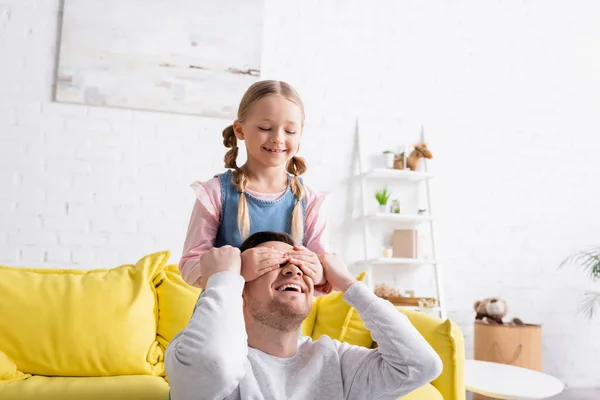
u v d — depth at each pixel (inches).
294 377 47.7
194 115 123.3
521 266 142.1
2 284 79.8
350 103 134.3
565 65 151.4
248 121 52.8
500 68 146.1
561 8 152.5
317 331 88.5
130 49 120.0
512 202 143.4
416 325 76.6
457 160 140.4
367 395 49.5
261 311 46.5
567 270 145.1
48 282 82.1
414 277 134.0
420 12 141.6
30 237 112.6
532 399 79.3
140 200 119.0
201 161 123.0
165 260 90.4
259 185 55.9
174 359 42.1
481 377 90.2
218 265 45.6
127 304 82.6
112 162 118.2
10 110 113.7
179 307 86.7
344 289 50.3
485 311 125.1
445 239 137.5
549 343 141.7
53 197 114.4
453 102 141.6
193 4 124.3
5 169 112.4
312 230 58.0
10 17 115.2
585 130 151.3
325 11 134.7
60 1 118.0
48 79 116.0
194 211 55.8
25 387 68.9
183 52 122.9
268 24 130.6
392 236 133.4
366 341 85.0
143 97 120.0
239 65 125.9
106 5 119.4
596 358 144.2
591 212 149.3
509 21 148.1
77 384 71.1
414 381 47.4
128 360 79.6
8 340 76.7
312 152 130.6
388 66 137.8
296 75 131.2
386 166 132.6
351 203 132.3
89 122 117.5
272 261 46.2
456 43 143.4
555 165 147.8
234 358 40.6
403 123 137.4
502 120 144.8
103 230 116.5
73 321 78.6
